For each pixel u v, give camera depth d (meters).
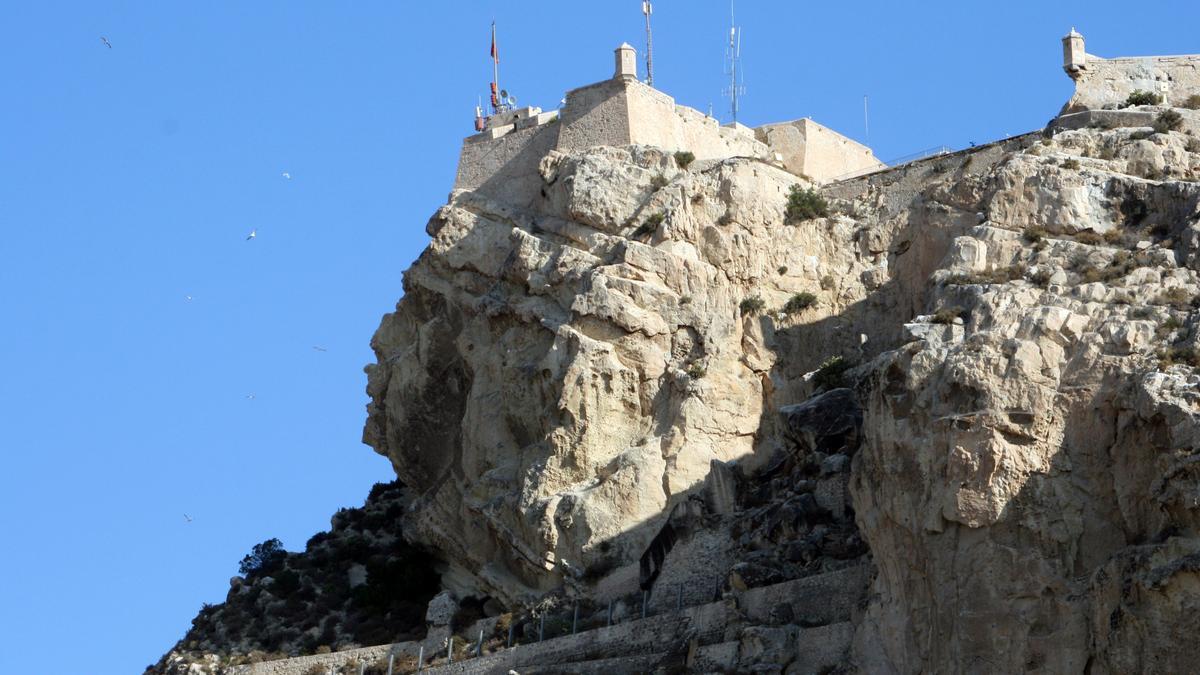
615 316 114.06
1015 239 101.38
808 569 100.06
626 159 119.19
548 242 118.50
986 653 86.00
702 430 112.00
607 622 106.19
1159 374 86.50
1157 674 81.50
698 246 116.62
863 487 93.00
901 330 109.38
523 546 113.44
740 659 96.50
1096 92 112.56
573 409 113.31
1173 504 83.38
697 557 105.56
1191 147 105.06
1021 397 88.56
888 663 90.62
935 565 88.19
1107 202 101.75
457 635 113.00
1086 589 85.44
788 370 114.38
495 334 119.19
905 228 116.00
